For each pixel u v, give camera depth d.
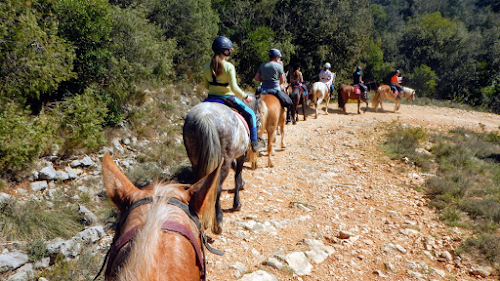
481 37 41.81
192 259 1.78
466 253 5.03
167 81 12.18
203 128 4.40
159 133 9.20
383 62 39.56
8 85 6.46
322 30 20.12
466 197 6.77
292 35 19.81
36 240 4.51
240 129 5.08
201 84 14.18
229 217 5.86
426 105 21.69
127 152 7.86
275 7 20.17
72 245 4.59
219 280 4.28
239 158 5.88
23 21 6.50
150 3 13.62
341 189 7.31
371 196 6.97
